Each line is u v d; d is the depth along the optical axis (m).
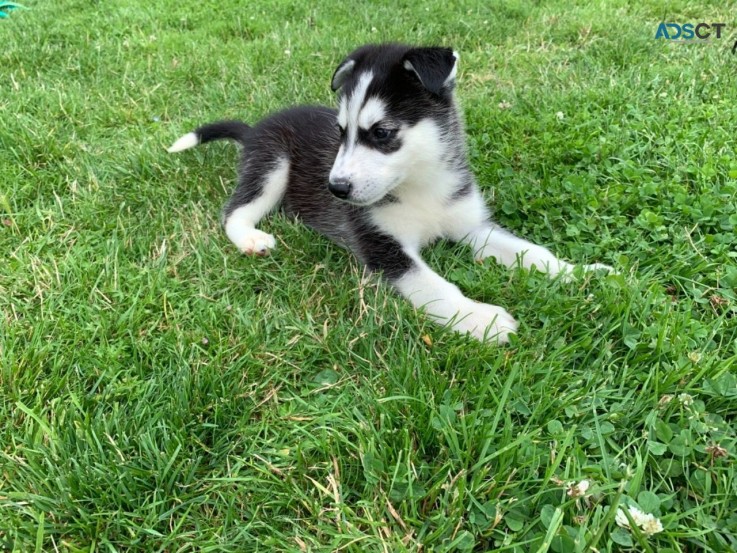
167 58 1.12
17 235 0.67
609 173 0.73
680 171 0.71
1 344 0.52
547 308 0.54
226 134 0.80
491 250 0.66
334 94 0.96
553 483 0.40
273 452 0.44
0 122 0.84
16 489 0.43
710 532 0.37
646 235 0.64
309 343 0.54
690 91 0.88
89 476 0.42
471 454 0.43
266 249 0.64
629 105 0.85
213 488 0.43
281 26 1.29
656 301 0.54
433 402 0.46
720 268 0.58
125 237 0.66
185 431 0.45
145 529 0.40
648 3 1.27
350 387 0.49
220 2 1.44
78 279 0.60
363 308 0.57
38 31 1.21
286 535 0.40
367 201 0.60
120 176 0.76
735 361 0.47
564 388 0.48
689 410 0.44
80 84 1.02
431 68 0.58
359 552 0.38
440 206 0.66
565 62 1.04
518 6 1.30
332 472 0.43
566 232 0.65
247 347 0.52
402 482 0.41
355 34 1.19
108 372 0.50
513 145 0.80
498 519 0.39
